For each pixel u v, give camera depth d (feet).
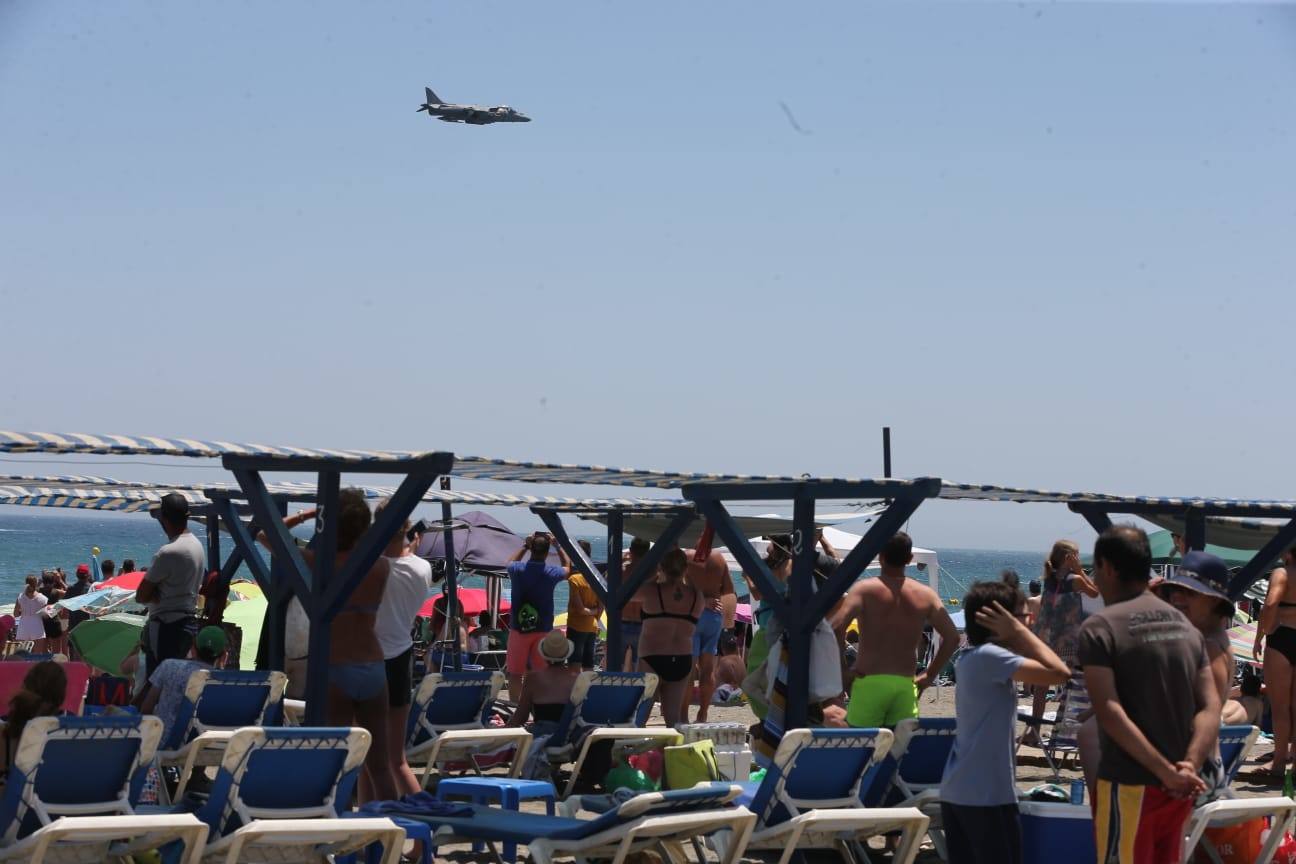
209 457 45.73
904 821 43.57
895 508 52.75
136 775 38.86
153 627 66.28
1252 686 81.82
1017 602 39.68
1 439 40.88
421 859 43.09
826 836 44.91
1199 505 63.72
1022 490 57.52
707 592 84.38
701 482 59.67
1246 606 124.26
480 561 117.50
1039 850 44.09
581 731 60.64
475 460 50.34
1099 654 33.40
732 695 112.57
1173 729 33.30
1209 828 46.44
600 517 84.12
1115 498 61.93
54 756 37.17
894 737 46.19
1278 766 70.59
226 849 37.81
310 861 39.27
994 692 38.63
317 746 39.78
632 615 84.94
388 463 47.60
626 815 39.19
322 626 48.55
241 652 86.22
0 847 36.04
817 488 55.16
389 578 51.78
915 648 55.36
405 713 52.47
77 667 60.08
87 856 37.81
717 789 41.27
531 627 80.33
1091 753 44.80
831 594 54.29
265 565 66.59
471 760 59.41
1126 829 33.24
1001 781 38.60
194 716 51.62
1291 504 63.98
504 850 47.60
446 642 103.55
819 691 56.03
